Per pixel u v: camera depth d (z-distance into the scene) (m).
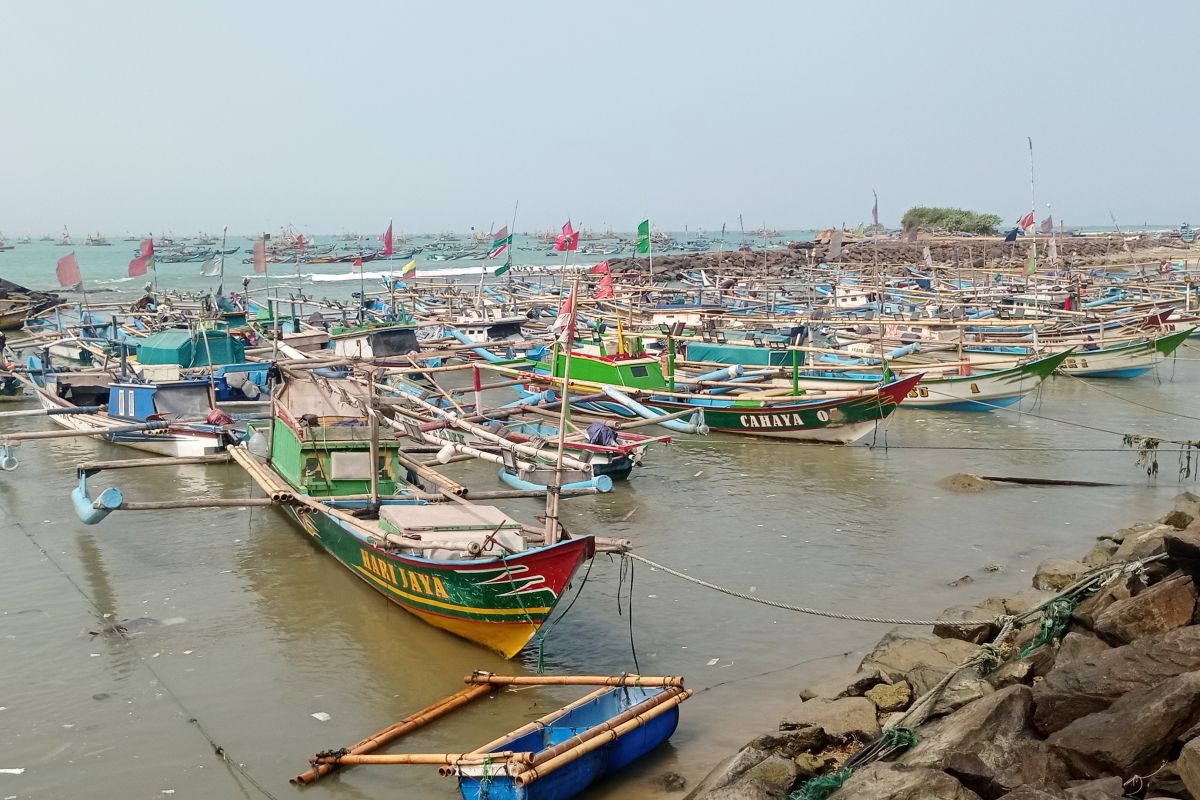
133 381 30.92
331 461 18.94
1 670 14.71
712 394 33.94
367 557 17.05
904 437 31.78
